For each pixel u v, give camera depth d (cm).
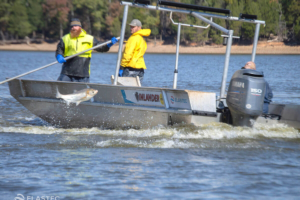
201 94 1825
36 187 1191
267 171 1354
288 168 1391
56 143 1772
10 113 2816
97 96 2094
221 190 1168
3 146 1709
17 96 2327
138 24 2381
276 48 19788
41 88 2230
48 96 2216
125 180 1252
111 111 2050
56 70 8831
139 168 1378
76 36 2273
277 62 9419
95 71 8019
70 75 2298
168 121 1888
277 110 2116
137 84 2281
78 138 1891
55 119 2266
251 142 1775
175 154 1572
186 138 1839
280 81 5309
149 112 1930
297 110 2003
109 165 1412
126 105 1995
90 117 2134
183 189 1174
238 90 1781
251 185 1210
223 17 2205
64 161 1465
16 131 2097
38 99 2244
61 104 2178
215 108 1850
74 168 1376
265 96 2081
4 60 13612
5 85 4903
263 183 1230
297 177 1289
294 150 1650
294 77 5766
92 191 1158
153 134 1919
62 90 2159
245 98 1762
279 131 1958
